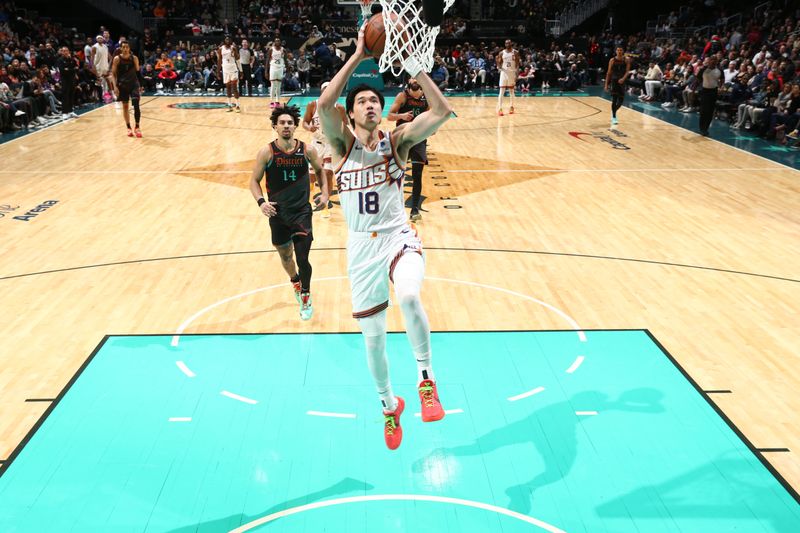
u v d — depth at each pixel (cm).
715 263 761
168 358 556
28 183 1088
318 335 595
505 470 426
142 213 937
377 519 385
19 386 514
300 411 486
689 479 418
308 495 404
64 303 655
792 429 468
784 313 641
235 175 1150
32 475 418
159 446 447
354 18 2831
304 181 608
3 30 1973
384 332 384
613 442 453
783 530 379
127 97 1455
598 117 1814
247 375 532
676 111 1930
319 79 2511
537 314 634
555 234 854
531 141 1470
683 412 485
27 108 1606
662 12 2881
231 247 807
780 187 1082
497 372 537
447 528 379
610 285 700
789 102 1440
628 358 557
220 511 391
